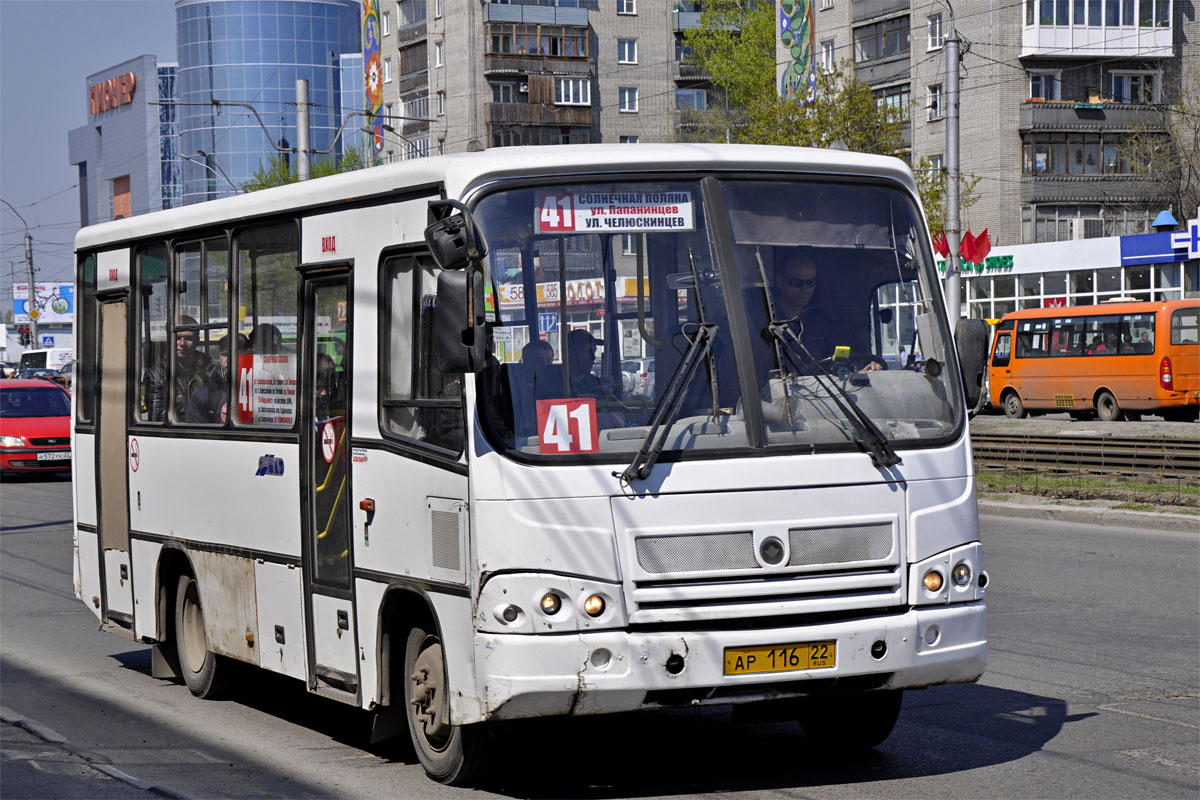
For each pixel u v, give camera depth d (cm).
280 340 839
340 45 11938
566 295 655
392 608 731
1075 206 5975
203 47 11850
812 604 645
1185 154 5847
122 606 1073
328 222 789
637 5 8638
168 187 14425
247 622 880
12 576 1662
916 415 689
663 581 634
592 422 643
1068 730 815
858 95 4697
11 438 3030
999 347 4569
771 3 8319
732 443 650
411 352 706
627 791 699
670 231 674
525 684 622
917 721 846
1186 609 1225
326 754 809
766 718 770
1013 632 1129
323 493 788
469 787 715
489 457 636
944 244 3200
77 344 1151
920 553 670
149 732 880
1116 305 4166
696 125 7875
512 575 629
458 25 8381
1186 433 3044
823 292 688
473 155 682
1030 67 5928
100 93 15075
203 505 930
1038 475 2411
